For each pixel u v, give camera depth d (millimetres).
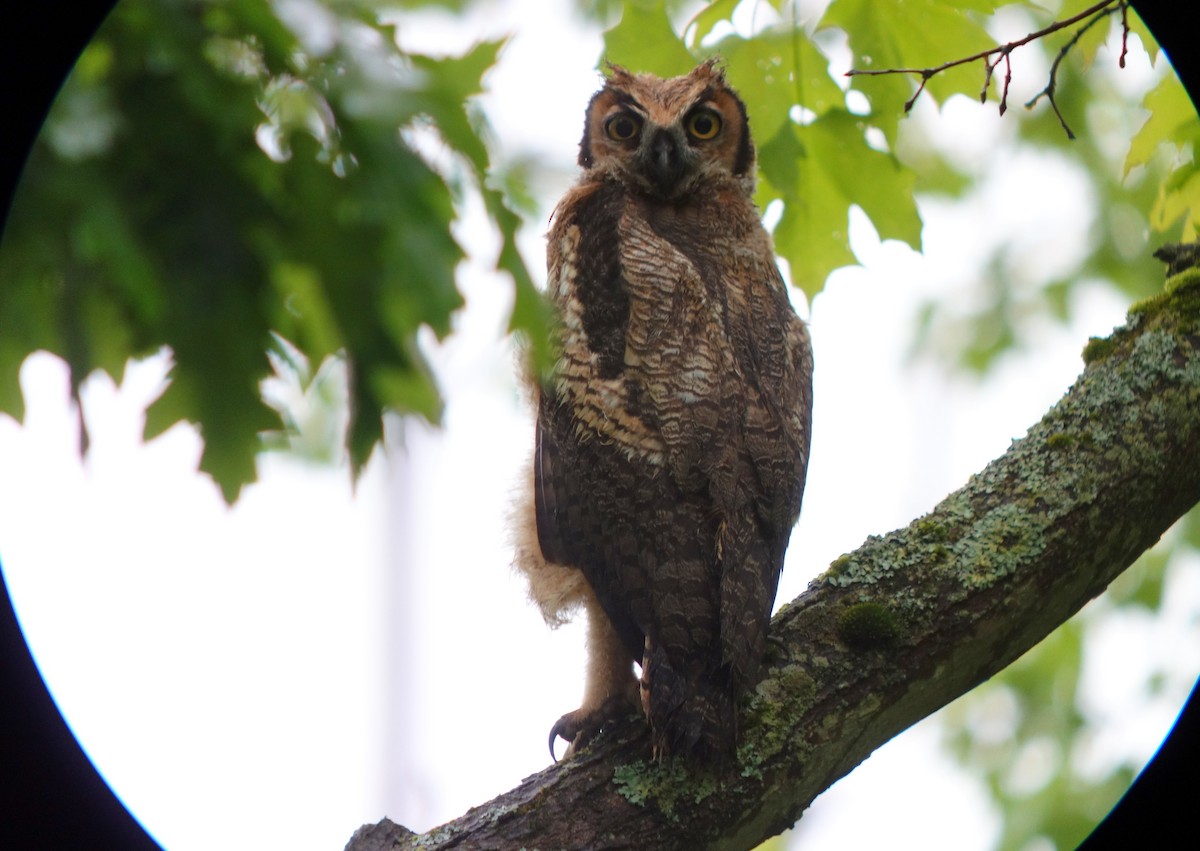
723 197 9820
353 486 3801
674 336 7832
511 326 4129
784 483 7555
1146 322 7945
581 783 6762
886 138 9375
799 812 6875
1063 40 10969
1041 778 14156
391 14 4230
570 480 7609
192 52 3729
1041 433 7711
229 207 3693
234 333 3682
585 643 8422
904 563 7305
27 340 3768
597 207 9359
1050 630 7312
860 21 9266
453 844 6562
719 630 6828
